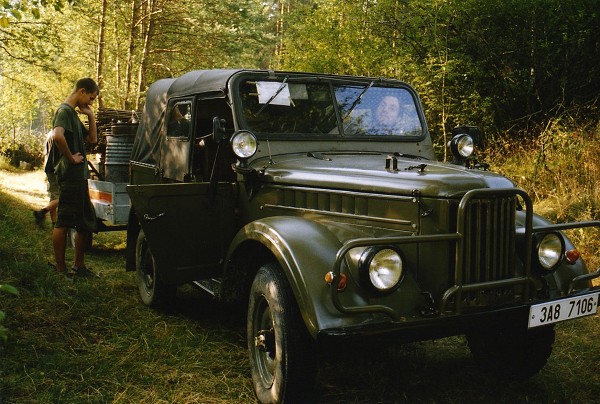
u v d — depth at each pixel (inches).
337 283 109.2
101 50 604.1
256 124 161.6
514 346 144.4
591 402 137.2
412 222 124.5
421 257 124.0
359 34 495.2
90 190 278.7
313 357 120.9
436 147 419.2
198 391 136.3
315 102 170.9
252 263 146.2
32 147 856.9
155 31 649.0
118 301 197.8
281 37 641.6
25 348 150.9
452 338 176.2
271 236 126.6
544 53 395.2
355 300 114.6
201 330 175.6
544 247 130.3
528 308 122.6
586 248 239.3
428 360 160.1
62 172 206.8
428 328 117.4
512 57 406.6
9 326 161.2
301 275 116.4
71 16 571.2
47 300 181.9
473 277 121.1
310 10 570.6
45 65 413.7
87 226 212.5
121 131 268.8
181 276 163.2
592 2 377.1
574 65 390.9
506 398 138.8
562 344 169.0
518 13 399.2
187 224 162.2
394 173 132.1
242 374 146.1
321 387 140.9
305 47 563.5
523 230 131.6
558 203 281.9
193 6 614.2
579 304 129.5
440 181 122.6
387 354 162.9
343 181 135.8
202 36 619.5
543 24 396.8
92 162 322.0
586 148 313.4
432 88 418.3
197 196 162.7
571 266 136.9
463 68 412.5
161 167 201.6
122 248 293.6
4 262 206.7
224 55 634.2
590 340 171.2
